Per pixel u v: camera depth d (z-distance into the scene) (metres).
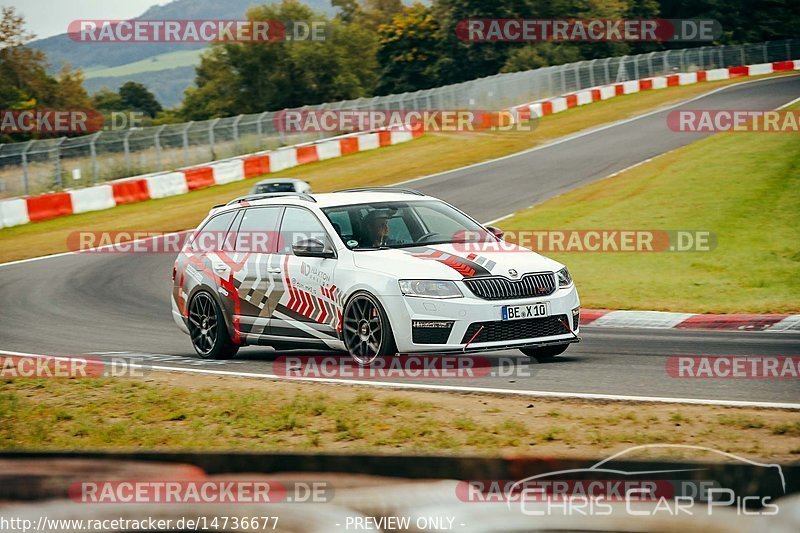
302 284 24.17
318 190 84.81
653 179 61.50
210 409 19.03
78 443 15.87
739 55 177.12
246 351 28.70
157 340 31.42
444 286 21.70
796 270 37.78
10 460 11.79
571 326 22.92
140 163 97.06
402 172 91.25
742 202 49.84
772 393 19.08
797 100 102.25
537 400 18.80
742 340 26.92
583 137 103.00
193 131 102.81
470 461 11.05
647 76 160.75
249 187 89.62
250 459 11.20
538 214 55.75
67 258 58.12
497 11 190.88
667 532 8.77
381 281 22.23
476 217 60.31
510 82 134.62
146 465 11.37
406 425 16.66
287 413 17.97
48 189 87.62
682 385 20.17
